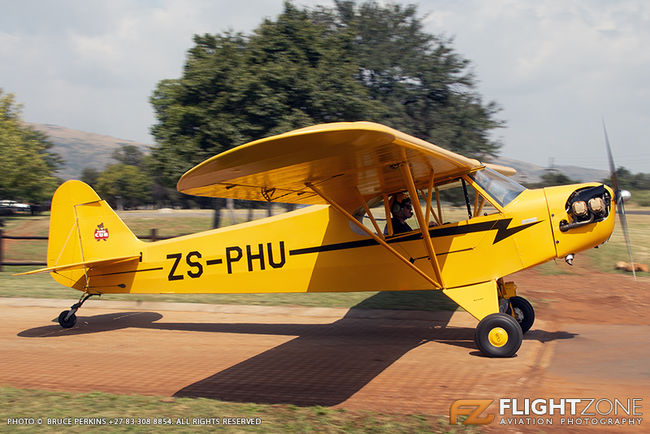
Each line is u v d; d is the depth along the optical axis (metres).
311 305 8.90
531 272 11.59
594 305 8.32
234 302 9.29
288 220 6.89
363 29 18.20
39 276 12.67
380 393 4.59
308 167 4.91
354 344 6.46
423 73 17.80
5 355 6.23
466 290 6.07
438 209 6.69
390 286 6.45
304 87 14.31
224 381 5.07
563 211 5.94
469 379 4.93
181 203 68.69
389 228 6.55
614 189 7.06
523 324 6.66
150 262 7.56
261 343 6.67
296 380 5.06
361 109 15.04
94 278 7.80
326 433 3.65
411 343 6.42
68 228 7.88
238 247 7.09
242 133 14.56
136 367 5.64
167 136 15.48
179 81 15.55
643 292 9.27
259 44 15.20
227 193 5.82
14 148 29.61
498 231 6.09
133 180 68.44
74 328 7.76
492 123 18.17
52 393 4.63
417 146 4.70
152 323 8.05
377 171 5.52
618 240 14.89
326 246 6.70
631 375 4.92
